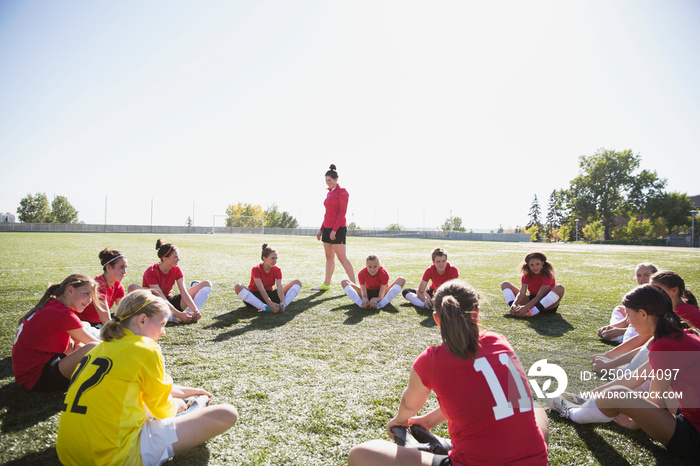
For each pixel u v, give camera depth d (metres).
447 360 1.50
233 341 3.66
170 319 4.34
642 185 59.09
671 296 2.93
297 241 25.73
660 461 1.94
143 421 1.74
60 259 10.55
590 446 2.06
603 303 5.56
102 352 1.72
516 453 1.35
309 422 2.21
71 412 1.62
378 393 2.57
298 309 5.10
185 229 52.94
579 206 62.31
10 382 2.68
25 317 2.57
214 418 1.89
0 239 22.00
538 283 5.00
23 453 1.90
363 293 5.25
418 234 51.19
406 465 1.49
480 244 26.56
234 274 8.23
